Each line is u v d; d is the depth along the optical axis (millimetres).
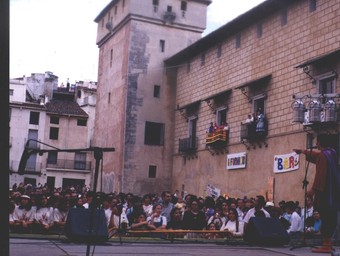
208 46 34375
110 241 9984
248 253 7953
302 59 24672
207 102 33125
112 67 41469
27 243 8727
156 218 13211
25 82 60938
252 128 27531
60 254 7062
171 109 38656
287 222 13875
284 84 25844
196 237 12727
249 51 29594
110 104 40938
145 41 38594
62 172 58531
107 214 12305
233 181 29641
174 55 37719
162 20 39188
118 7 41312
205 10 40906
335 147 21188
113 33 41938
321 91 23141
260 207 13180
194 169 34625
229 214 12773
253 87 28516
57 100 63656
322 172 7832
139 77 38031
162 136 38031
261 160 27047
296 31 25438
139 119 37531
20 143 57438
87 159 59875
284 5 26484
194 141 34844
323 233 8078
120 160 36938
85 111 61875
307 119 22531
